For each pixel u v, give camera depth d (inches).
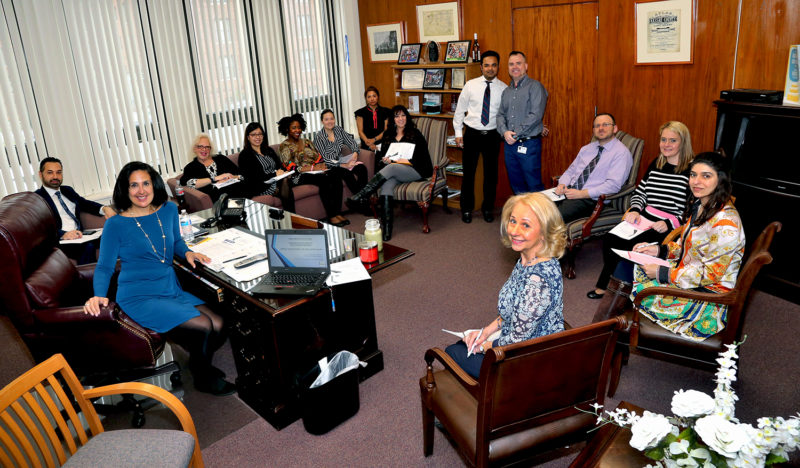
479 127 216.5
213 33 234.1
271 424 111.0
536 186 211.6
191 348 117.3
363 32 280.7
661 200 148.7
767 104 138.0
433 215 239.6
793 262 145.3
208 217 157.5
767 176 144.3
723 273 99.0
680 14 170.9
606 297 122.2
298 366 110.0
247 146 221.8
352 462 99.0
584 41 201.5
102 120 212.7
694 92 174.9
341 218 235.5
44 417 76.4
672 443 55.9
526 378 70.2
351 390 108.9
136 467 73.5
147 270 120.0
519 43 221.6
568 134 217.6
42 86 196.4
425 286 170.1
